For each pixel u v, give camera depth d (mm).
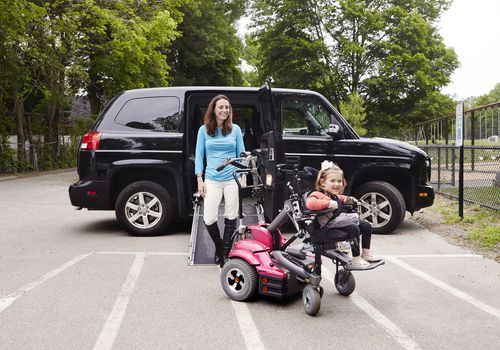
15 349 3564
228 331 3914
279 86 35469
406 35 36125
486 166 10539
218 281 5293
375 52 36375
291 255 4605
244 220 6770
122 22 22891
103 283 5199
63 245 7066
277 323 4090
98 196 7562
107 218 9578
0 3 18344
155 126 7703
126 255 6449
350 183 7754
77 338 3764
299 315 4289
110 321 4113
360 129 29062
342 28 36469
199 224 6711
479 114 15688
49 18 21812
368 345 3648
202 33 35125
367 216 7836
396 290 5008
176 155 7594
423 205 7863
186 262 6082
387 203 7711
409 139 26641
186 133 7645
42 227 8562
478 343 3693
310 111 7824
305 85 35375
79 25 21562
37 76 22719
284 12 35625
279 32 35906
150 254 6500
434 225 8508
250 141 7914
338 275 4844
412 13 36219
